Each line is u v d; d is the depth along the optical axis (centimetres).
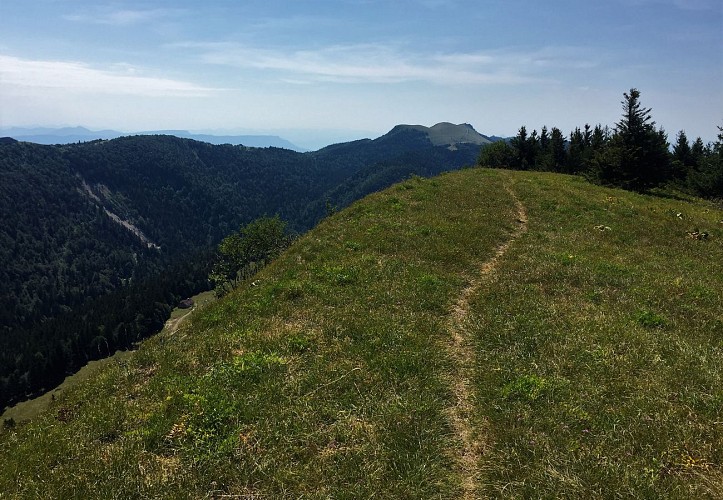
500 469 784
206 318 1501
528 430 869
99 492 759
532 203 3134
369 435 884
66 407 1077
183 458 840
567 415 896
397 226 2356
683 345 1147
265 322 1393
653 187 4588
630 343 1161
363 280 1689
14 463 852
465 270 1867
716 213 3475
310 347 1234
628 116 4412
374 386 1045
